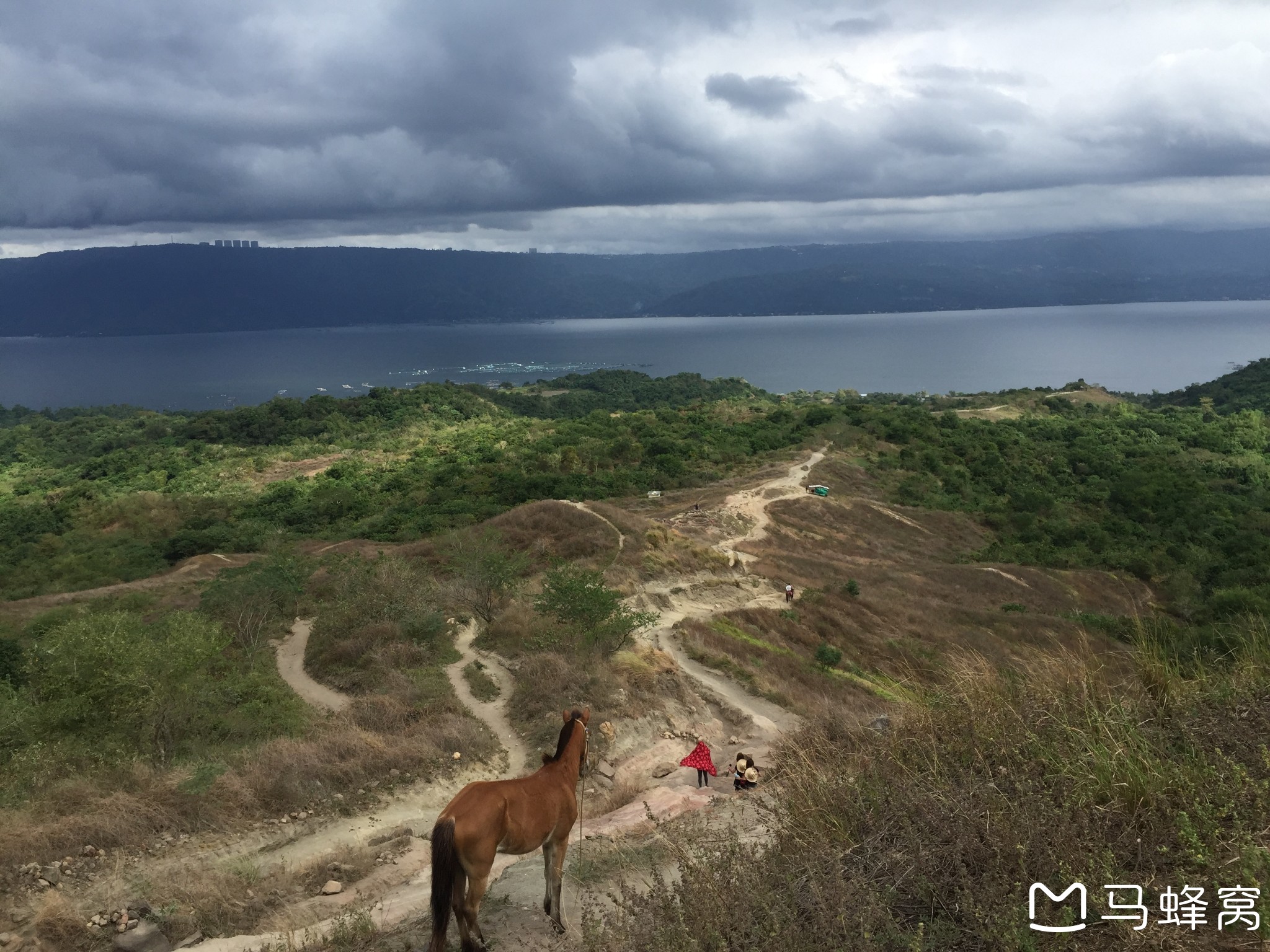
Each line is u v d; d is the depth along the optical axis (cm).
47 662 1894
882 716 716
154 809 1139
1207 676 563
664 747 2023
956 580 5103
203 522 8388
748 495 6756
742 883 423
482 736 1852
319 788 1375
